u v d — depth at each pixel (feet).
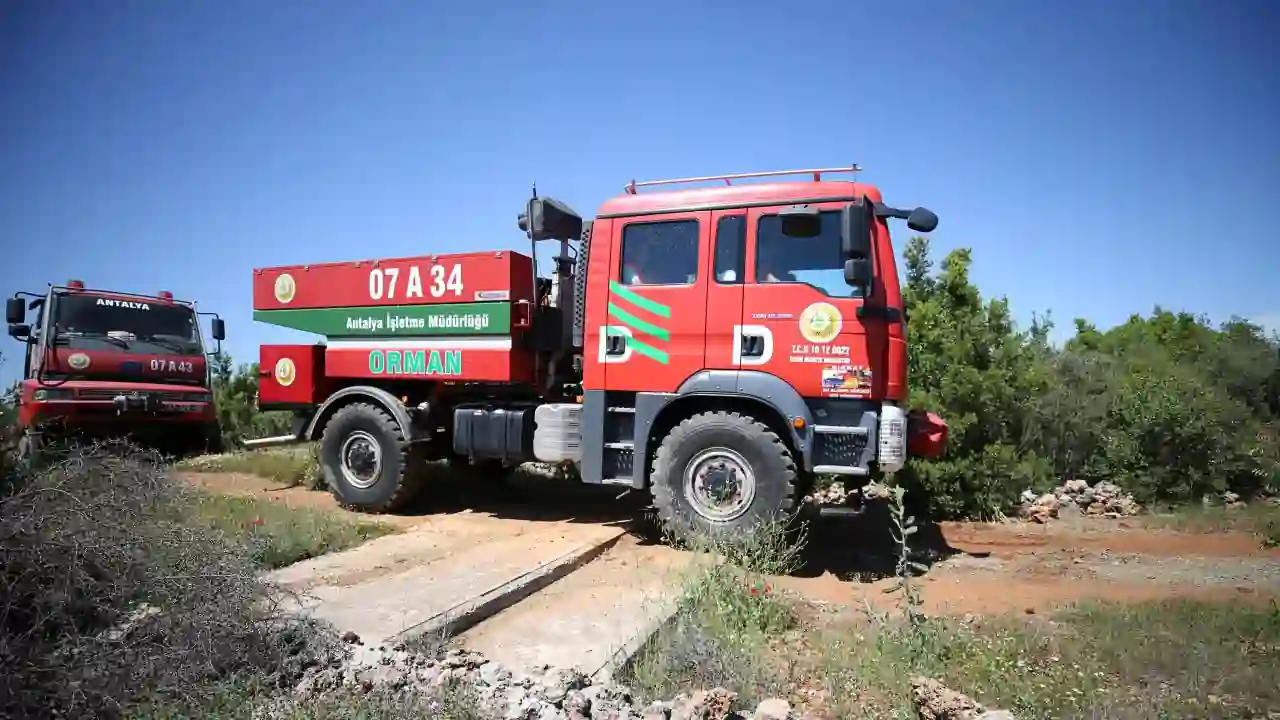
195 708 10.89
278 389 29.43
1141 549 24.06
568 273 27.45
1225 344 41.27
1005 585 20.08
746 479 21.21
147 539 12.94
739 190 22.07
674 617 15.71
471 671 12.37
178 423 40.22
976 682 13.05
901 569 19.15
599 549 21.81
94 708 10.58
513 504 29.22
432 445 28.17
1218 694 12.62
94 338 38.58
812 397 21.13
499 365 25.16
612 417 23.24
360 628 14.64
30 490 13.01
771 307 21.38
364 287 27.50
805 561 22.25
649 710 11.08
